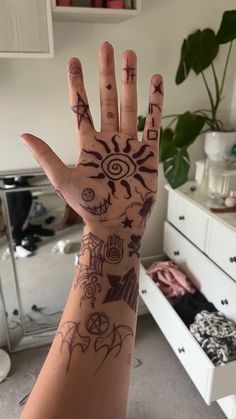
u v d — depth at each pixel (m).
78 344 0.41
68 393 0.39
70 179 0.45
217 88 1.50
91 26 1.30
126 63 0.47
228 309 1.30
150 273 1.63
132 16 1.14
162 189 1.73
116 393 0.42
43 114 1.40
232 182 1.47
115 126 0.49
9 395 1.47
